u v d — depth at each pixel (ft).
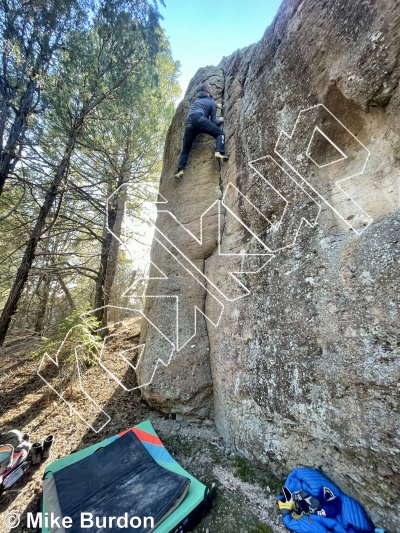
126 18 13.93
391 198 5.35
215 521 5.53
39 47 13.14
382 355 4.52
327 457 5.54
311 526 4.73
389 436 4.36
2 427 9.89
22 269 14.46
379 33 4.87
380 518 4.69
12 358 17.92
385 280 4.60
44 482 6.26
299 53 6.99
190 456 7.54
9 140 13.07
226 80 13.09
